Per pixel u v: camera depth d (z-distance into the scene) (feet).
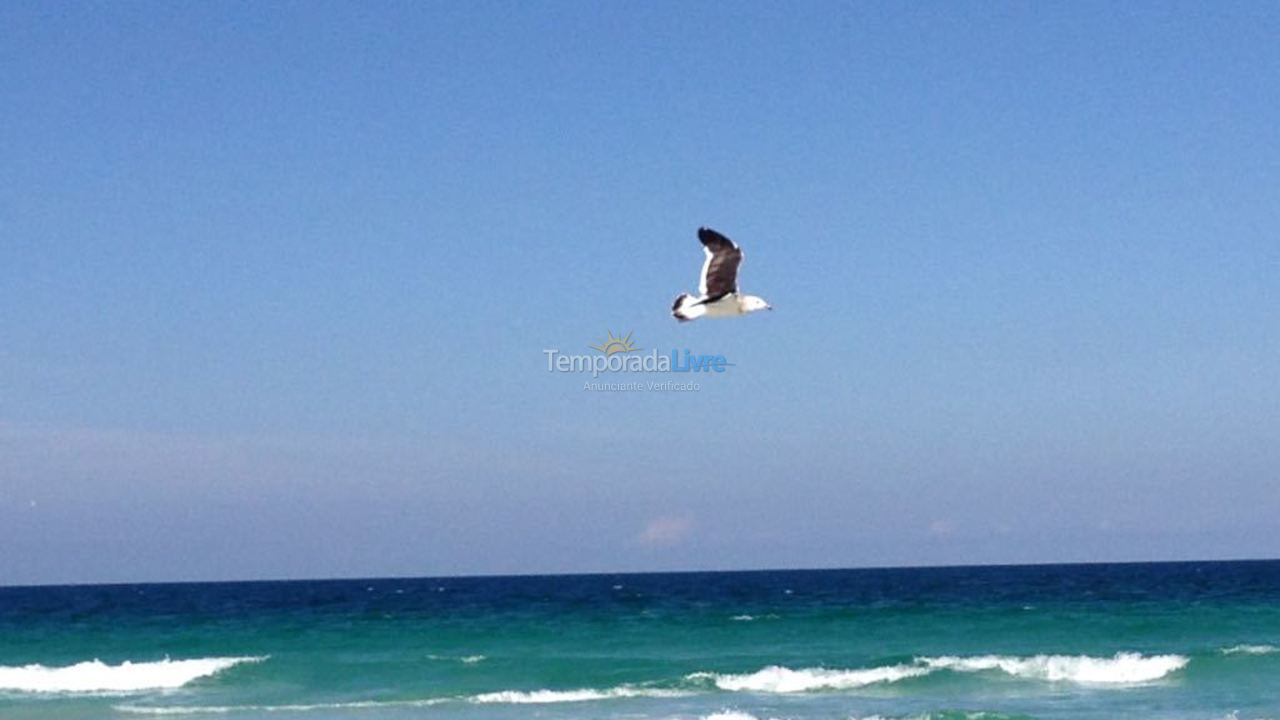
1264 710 101.40
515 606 246.88
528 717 102.73
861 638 158.30
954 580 423.23
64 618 225.76
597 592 340.80
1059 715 100.22
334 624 191.72
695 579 555.28
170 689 119.24
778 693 113.39
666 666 128.98
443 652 146.72
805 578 528.22
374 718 103.60
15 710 109.81
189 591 437.99
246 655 148.56
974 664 124.26
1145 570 571.28
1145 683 115.55
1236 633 156.56
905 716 99.35
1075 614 188.24
